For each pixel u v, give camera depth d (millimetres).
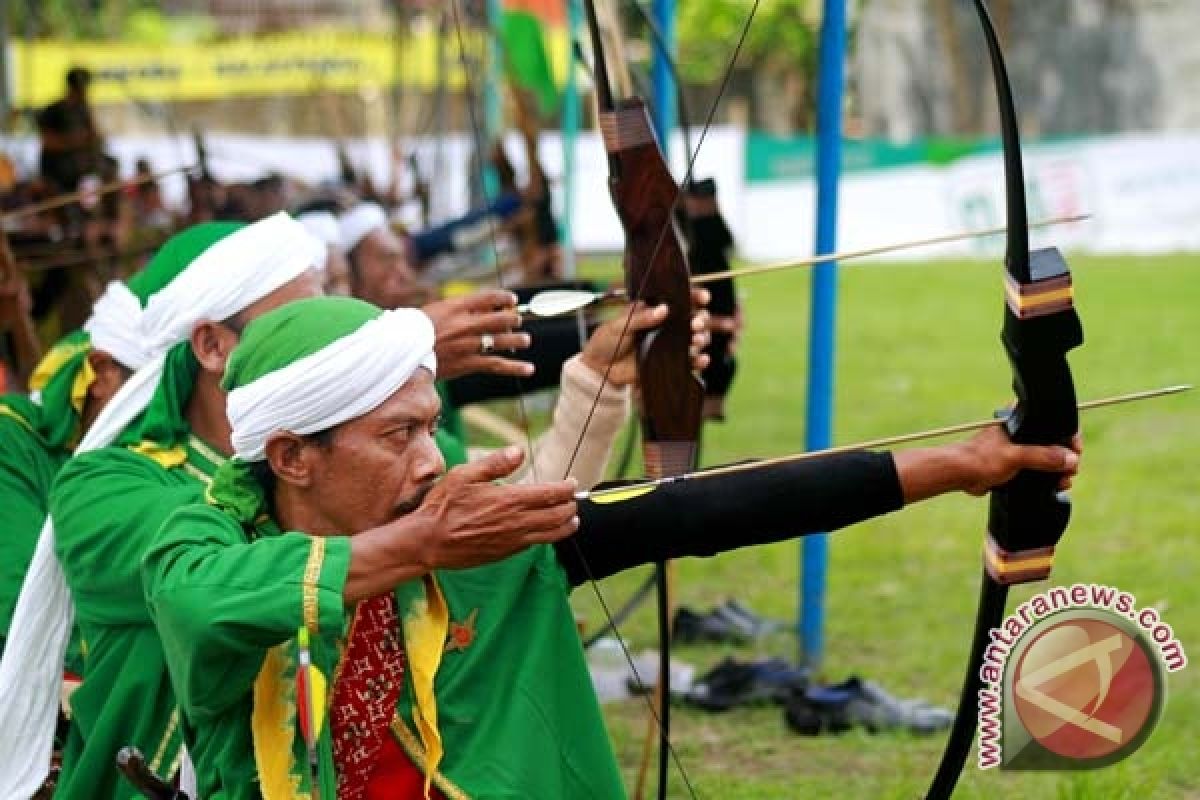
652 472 4891
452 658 4062
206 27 33938
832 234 7879
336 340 3844
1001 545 3932
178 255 5062
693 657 8625
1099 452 13633
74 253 10977
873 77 32000
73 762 4617
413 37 21734
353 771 4016
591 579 4164
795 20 33281
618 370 4879
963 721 4066
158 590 3814
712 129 29125
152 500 4422
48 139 14000
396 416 3893
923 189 28938
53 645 4668
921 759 7086
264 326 3910
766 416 15234
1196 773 6727
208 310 4781
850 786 6812
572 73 13953
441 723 4023
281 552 3729
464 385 6438
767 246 29109
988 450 3885
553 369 6309
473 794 3965
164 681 4383
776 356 18984
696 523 4090
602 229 25578
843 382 17219
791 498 4035
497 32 15633
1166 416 15023
